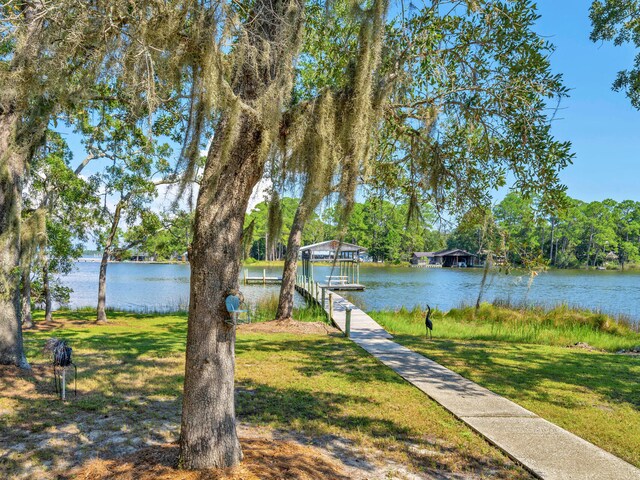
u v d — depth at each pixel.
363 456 4.50
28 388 6.25
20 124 6.82
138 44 3.41
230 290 3.71
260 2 3.77
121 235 17.27
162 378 7.03
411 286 38.50
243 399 6.21
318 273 56.28
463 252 76.25
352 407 6.01
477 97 5.14
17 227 6.86
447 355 9.66
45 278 15.95
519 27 4.57
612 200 67.19
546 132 4.84
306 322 14.04
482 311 16.94
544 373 8.17
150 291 34.53
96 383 6.67
